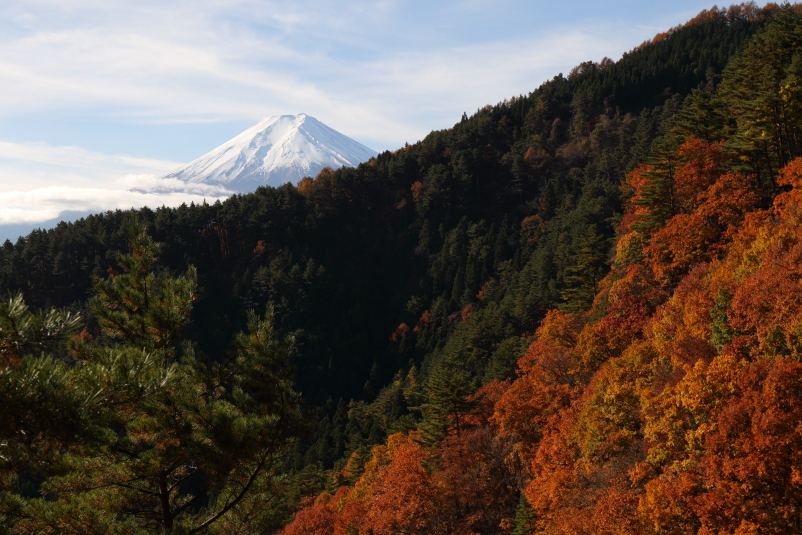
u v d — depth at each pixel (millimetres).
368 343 147000
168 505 13703
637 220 68188
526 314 97500
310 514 59531
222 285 156375
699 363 23719
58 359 9031
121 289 14648
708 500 19672
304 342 138000
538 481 34719
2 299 8031
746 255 33281
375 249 176125
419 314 151250
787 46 58500
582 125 196375
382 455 62750
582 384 46438
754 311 25781
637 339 43500
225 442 12875
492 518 42531
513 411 46500
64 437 8109
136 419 12758
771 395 19797
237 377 15164
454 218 178750
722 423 20562
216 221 168125
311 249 167750
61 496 13008
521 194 181625
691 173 52844
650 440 26109
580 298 71500
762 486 19172
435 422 50562
